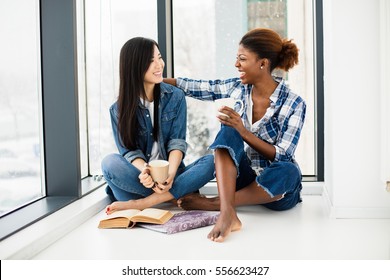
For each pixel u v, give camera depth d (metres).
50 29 2.25
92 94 2.76
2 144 1.89
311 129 2.78
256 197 2.09
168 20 2.80
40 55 2.27
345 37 2.08
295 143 2.14
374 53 2.07
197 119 2.91
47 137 2.31
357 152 2.11
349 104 2.10
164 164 2.06
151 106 2.29
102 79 2.74
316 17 2.68
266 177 2.02
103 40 2.71
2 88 1.88
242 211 2.26
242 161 2.12
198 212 2.12
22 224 1.81
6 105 1.92
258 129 2.20
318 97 2.70
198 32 2.84
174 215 2.08
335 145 2.12
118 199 2.29
